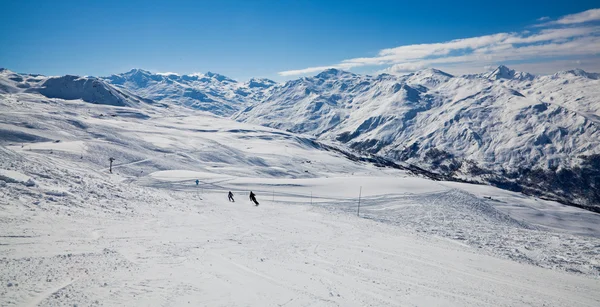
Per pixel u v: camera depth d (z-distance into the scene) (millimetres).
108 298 8461
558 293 14094
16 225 14391
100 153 94625
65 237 14188
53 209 18500
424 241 24922
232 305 9031
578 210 94312
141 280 10102
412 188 67562
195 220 25109
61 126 137500
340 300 10500
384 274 14297
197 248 15742
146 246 14805
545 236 31578
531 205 90188
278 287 11102
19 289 8305
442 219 42125
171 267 12008
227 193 56594
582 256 24266
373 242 22219
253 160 150000
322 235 23672
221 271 12266
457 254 20641
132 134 162625
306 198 56281
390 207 50969
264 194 57750
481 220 44156
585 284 16391
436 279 14258
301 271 13547
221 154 144250
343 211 44219
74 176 27969
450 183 107875
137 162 95438
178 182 63719
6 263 9984
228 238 19359
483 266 17875
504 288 13953
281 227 25984
